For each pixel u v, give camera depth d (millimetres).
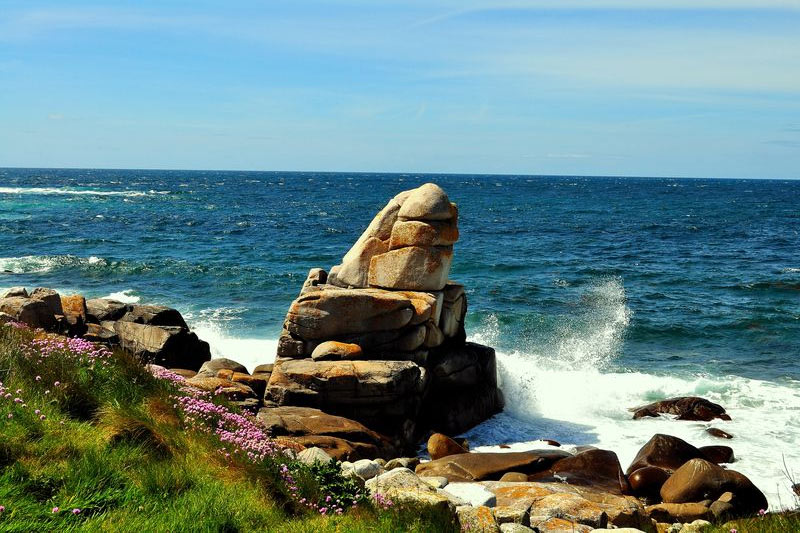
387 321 15633
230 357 21422
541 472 12836
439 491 9125
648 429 16906
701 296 35344
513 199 124500
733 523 8539
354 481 8633
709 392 20141
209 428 8594
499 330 28219
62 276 37125
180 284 36125
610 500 10664
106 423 7656
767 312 31344
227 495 6883
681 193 162750
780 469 14266
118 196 108000
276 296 33562
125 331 17172
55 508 5746
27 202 87812
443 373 16094
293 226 67438
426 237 16672
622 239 60281
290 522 6809
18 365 8320
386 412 14148
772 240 60406
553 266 44656
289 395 13844
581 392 19844
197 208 87938
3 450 6473
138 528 5871
